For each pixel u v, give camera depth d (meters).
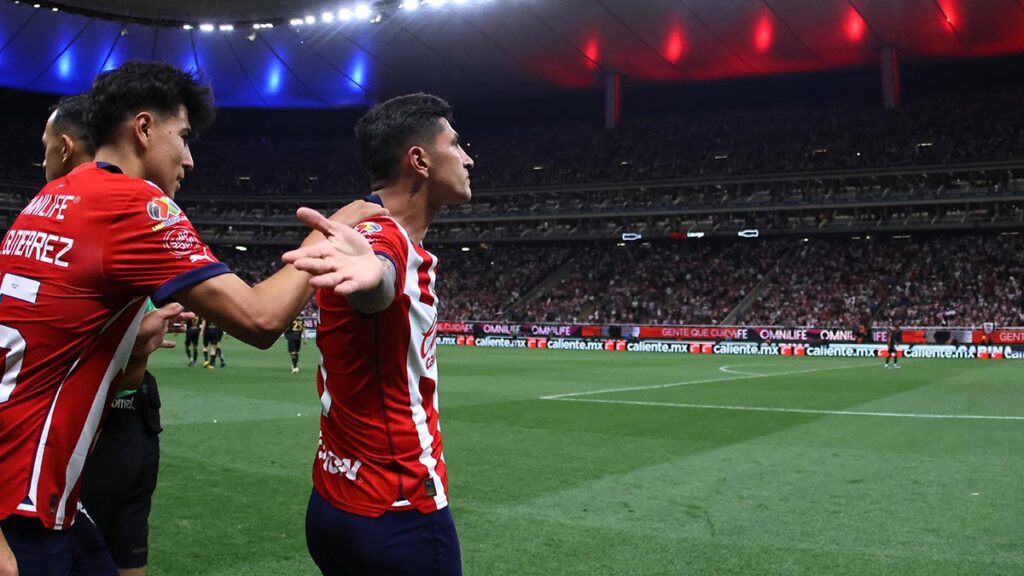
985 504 6.89
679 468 8.55
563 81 63.84
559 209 61.59
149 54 57.06
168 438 10.09
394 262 2.27
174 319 3.49
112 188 2.35
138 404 3.93
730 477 8.06
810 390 18.98
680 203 58.56
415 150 2.62
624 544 5.62
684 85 65.94
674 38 53.75
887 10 47.81
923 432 11.47
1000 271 48.72
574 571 5.02
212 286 2.30
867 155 55.06
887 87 55.62
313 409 13.40
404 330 2.43
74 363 2.37
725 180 56.69
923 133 54.38
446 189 2.69
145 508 4.02
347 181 69.75
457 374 23.91
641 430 11.51
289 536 5.71
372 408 2.45
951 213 51.44
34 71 58.69
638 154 62.75
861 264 53.00
